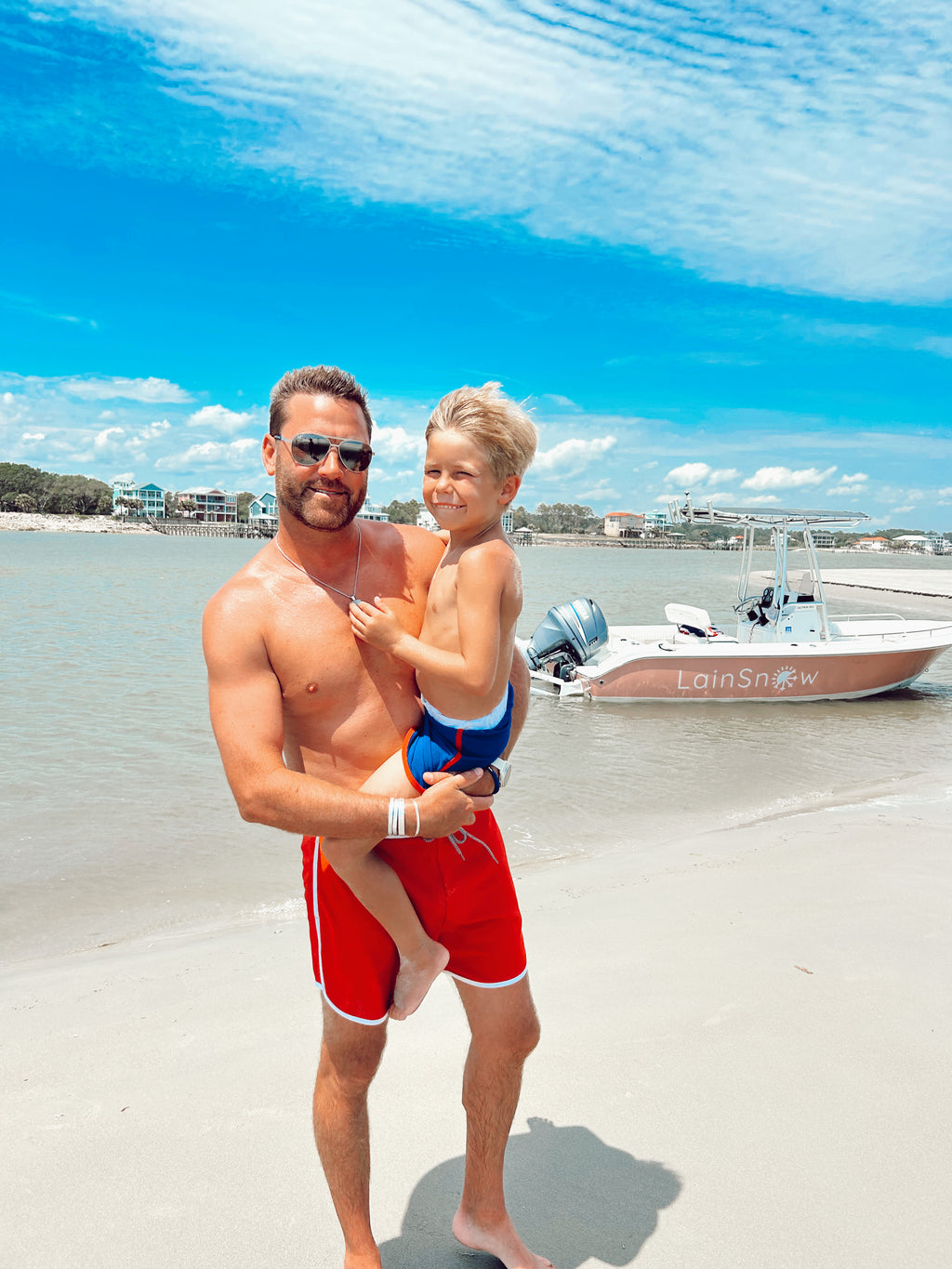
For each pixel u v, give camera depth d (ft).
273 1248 7.96
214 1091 10.66
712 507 46.80
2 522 560.61
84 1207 8.52
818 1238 7.98
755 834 23.22
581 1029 11.93
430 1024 12.16
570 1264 7.68
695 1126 9.68
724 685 44.93
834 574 221.87
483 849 6.86
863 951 14.48
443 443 6.21
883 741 37.76
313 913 6.81
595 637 47.26
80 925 17.47
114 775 29.19
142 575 154.61
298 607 6.33
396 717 6.73
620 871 20.04
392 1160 9.22
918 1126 9.63
